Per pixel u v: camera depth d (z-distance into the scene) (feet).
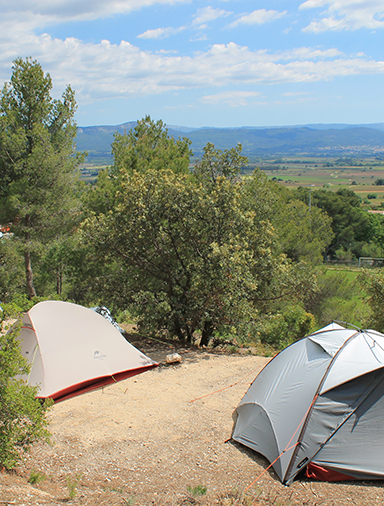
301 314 53.26
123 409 25.08
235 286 37.37
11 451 17.39
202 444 20.89
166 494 16.44
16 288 62.03
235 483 17.46
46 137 54.60
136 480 17.56
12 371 16.57
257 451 19.89
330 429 18.76
